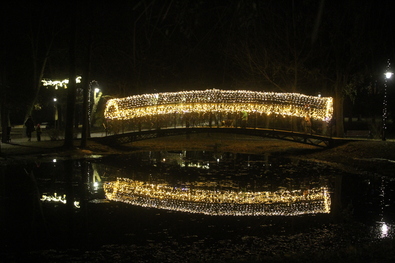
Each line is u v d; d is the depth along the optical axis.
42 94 49.16
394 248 9.73
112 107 34.53
